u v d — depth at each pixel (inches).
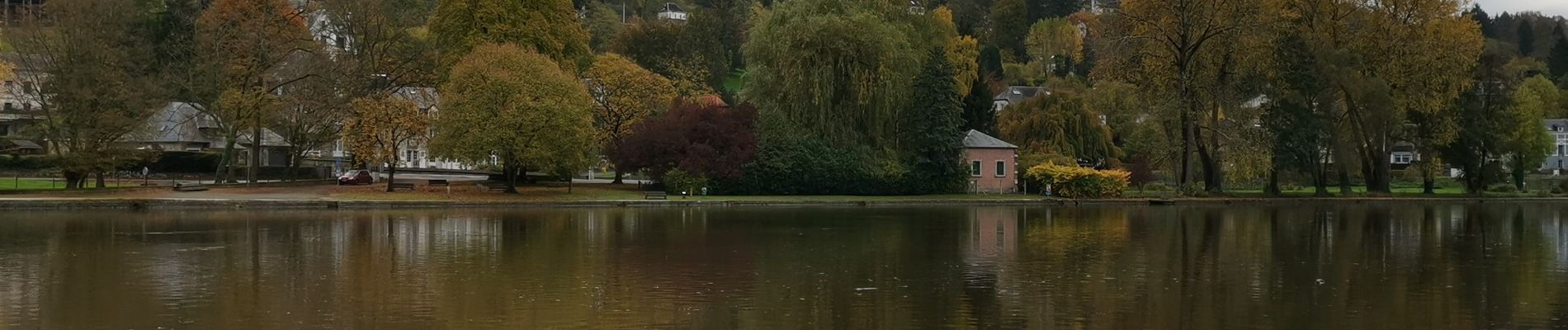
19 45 2881.4
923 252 1585.9
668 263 1434.5
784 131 3142.2
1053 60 7209.6
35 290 1184.8
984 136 3535.9
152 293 1162.6
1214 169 3358.8
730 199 2908.5
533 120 2790.4
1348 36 3284.9
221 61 3063.5
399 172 4163.4
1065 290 1206.3
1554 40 7490.2
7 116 3767.2
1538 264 1464.1
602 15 6958.7
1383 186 3563.0
